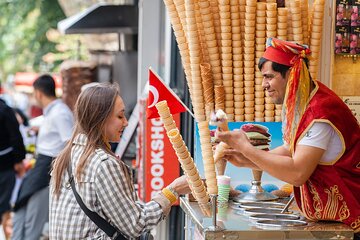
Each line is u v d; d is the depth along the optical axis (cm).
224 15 483
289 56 392
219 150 437
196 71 488
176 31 498
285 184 471
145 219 411
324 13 509
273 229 372
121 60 1109
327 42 512
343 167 389
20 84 1778
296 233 373
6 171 912
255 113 491
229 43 487
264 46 485
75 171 407
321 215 392
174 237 654
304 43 488
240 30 486
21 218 841
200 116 489
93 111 414
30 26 2220
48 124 823
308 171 380
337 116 384
